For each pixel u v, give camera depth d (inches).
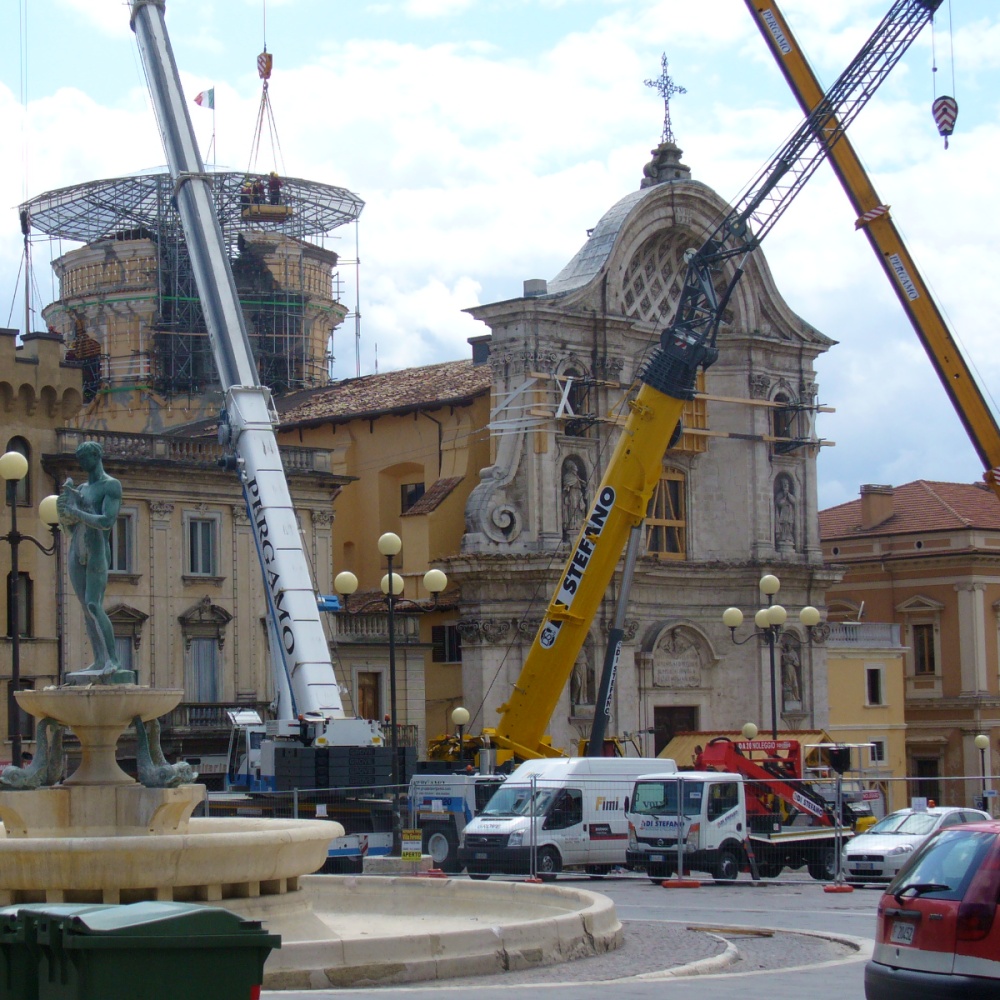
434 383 3127.5
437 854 1818.4
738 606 3061.0
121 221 3550.7
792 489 3147.1
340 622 2647.6
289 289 3634.4
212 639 2481.5
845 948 1060.5
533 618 2763.3
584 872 1867.6
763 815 1828.2
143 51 2031.3
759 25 2335.1
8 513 2287.2
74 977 449.1
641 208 2903.5
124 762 2322.8
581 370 2844.5
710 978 874.1
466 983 833.5
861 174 2161.7
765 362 3112.7
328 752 1754.4
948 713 3545.8
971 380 2034.9
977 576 3550.7
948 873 671.1
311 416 3193.9
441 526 2886.3
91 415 3567.9
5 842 874.1
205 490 2479.1
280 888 929.5
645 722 2910.9
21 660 2266.2
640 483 2124.8
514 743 2103.8
